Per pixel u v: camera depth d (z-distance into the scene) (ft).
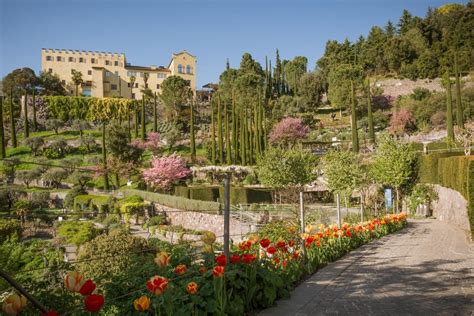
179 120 208.85
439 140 127.65
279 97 262.47
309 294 20.15
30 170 129.59
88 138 175.22
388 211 73.92
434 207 70.95
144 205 96.12
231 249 24.07
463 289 20.70
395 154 78.23
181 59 281.13
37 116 213.66
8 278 9.58
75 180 119.03
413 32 259.39
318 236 29.35
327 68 265.75
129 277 15.12
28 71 240.53
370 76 251.60
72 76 260.83
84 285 10.78
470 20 234.58
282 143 168.25
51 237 57.93
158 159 120.37
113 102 228.43
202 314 14.02
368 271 25.53
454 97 159.84
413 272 25.02
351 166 79.87
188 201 85.05
